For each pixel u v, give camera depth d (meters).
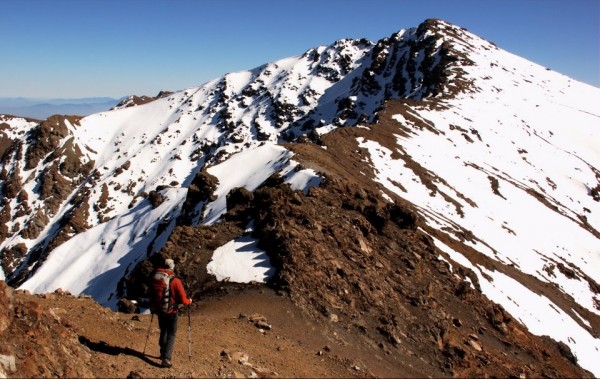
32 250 171.12
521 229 78.69
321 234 30.19
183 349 13.59
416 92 174.00
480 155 105.12
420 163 84.38
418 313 26.48
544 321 42.88
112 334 13.54
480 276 44.59
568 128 144.50
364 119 126.38
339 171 63.56
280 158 68.31
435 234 49.56
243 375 12.55
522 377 24.47
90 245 108.56
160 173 198.25
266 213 32.69
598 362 40.94
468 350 25.02
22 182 196.38
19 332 9.71
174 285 11.84
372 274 28.33
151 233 97.25
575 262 75.69
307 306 23.16
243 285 25.31
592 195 113.12
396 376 18.86
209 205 65.81
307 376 14.60
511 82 169.12
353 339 21.67
